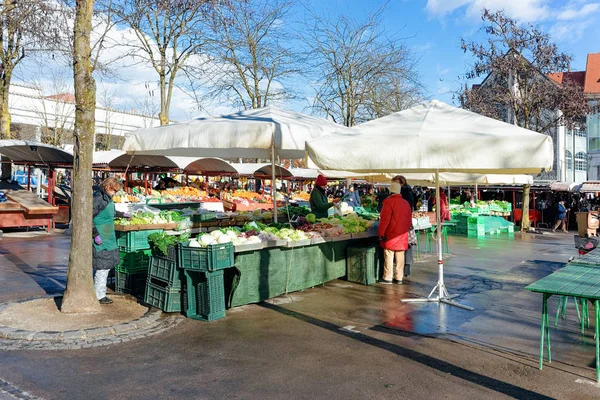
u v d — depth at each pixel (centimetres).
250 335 582
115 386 433
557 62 2177
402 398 413
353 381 448
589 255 700
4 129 1833
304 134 734
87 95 636
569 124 2297
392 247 882
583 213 1373
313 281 841
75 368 474
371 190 3609
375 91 2202
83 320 612
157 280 704
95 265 686
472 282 927
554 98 2227
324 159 640
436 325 630
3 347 527
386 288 859
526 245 1616
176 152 982
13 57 1812
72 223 652
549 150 543
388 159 607
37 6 1190
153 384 438
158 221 834
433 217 1384
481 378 457
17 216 1666
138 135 819
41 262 1090
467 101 2398
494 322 647
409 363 495
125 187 2172
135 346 539
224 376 457
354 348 539
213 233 679
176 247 660
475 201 2338
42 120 3450
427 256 1299
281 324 628
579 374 468
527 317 676
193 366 482
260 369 475
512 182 1716
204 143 730
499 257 1295
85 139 641
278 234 775
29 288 820
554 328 623
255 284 724
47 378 449
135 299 732
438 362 498
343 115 2169
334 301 756
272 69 2033
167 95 1842
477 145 570
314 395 418
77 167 645
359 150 624
